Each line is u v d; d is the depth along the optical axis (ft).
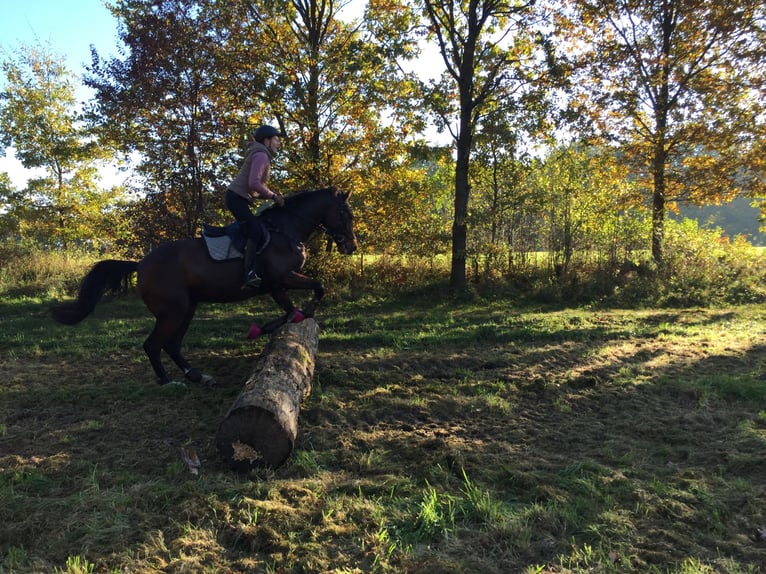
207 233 19.65
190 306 20.92
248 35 46.16
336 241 21.83
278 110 45.83
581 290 47.34
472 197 55.93
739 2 47.21
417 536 10.59
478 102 47.29
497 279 50.70
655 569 9.42
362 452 14.85
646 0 49.75
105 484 12.73
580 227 53.06
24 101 60.90
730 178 52.06
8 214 62.08
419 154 48.85
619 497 12.10
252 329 19.90
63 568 9.54
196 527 10.79
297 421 16.43
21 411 18.01
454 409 18.21
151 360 20.30
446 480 12.92
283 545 10.19
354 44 45.01
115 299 43.32
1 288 46.98
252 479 13.25
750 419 16.94
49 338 29.76
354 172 48.78
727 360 24.62
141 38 41.98
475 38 47.57
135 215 46.09
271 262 19.60
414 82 48.26
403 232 51.06
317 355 25.57
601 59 50.70
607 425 16.92
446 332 31.58
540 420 17.48
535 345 28.58
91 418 17.51
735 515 11.37
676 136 50.60
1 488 12.31
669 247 50.93
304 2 50.93
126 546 10.17
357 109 47.85
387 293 48.42
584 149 52.90
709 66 51.26
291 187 46.88
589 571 9.41
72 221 63.21
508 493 12.45
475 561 9.75
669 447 14.99
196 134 43.88
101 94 42.96
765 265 50.96
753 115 48.75
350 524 10.93
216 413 17.83
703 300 44.27
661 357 25.48
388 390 20.35
